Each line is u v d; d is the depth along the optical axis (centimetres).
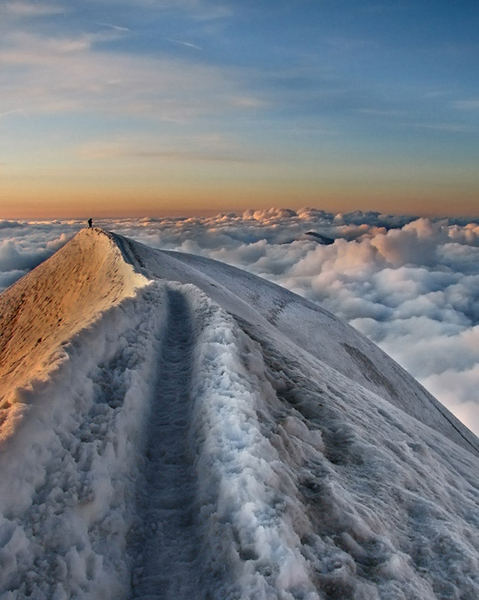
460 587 580
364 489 763
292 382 1163
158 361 1008
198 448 671
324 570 508
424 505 764
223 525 510
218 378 849
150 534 546
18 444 496
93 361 798
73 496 497
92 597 425
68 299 3569
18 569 411
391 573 547
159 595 466
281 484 602
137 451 669
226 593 442
